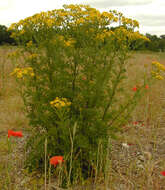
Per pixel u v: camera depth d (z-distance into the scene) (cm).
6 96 675
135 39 338
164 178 314
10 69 1038
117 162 359
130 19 346
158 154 382
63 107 289
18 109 567
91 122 324
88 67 326
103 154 324
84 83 325
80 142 305
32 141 367
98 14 333
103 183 312
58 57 324
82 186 304
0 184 304
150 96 651
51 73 343
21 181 315
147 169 294
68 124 301
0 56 1195
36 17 343
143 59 1611
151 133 453
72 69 336
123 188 299
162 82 861
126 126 468
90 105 330
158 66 383
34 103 344
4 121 504
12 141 395
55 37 323
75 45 331
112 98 336
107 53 324
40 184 311
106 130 324
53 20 338
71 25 339
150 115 539
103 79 321
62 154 327
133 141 417
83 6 355
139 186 301
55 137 335
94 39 335
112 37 330
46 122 330
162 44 3161
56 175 324
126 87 720
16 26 361
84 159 341
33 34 352
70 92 325
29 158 347
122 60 334
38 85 349
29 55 367
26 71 320
